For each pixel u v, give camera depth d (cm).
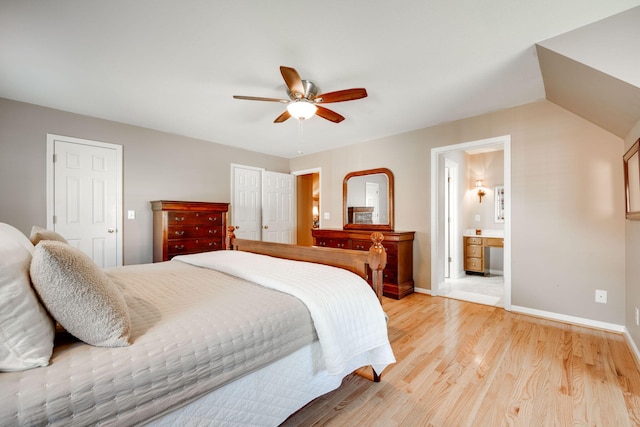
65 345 92
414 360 208
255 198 526
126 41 199
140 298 139
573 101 251
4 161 295
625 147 246
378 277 174
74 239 336
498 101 298
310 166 547
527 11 169
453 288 418
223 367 104
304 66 231
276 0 160
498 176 527
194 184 443
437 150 375
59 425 72
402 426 143
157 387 89
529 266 301
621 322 253
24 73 243
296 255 229
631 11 169
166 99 297
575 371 191
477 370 194
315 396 143
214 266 209
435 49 208
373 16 174
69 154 333
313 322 138
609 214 259
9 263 83
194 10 168
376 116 344
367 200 452
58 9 167
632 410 152
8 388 71
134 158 382
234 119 356
